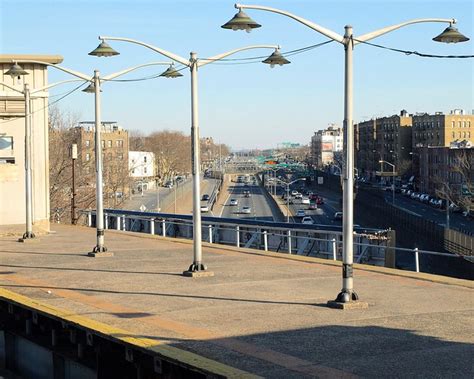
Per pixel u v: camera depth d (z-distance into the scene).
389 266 22.89
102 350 12.10
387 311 13.07
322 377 8.86
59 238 29.28
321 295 14.87
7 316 16.12
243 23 14.16
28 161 27.61
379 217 69.62
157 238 28.69
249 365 9.42
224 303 14.00
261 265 19.97
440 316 12.58
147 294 15.17
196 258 18.12
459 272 36.12
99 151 22.75
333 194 149.25
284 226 27.03
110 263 20.73
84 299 14.57
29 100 27.44
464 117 135.88
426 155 117.75
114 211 40.66
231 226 30.17
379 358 9.77
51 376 14.99
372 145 171.88
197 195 18.09
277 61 17.95
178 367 10.23
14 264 20.70
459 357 9.80
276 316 12.66
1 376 16.31
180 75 22.56
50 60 31.05
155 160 166.38
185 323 12.05
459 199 91.81
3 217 31.27
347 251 13.55
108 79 22.56
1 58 30.16
